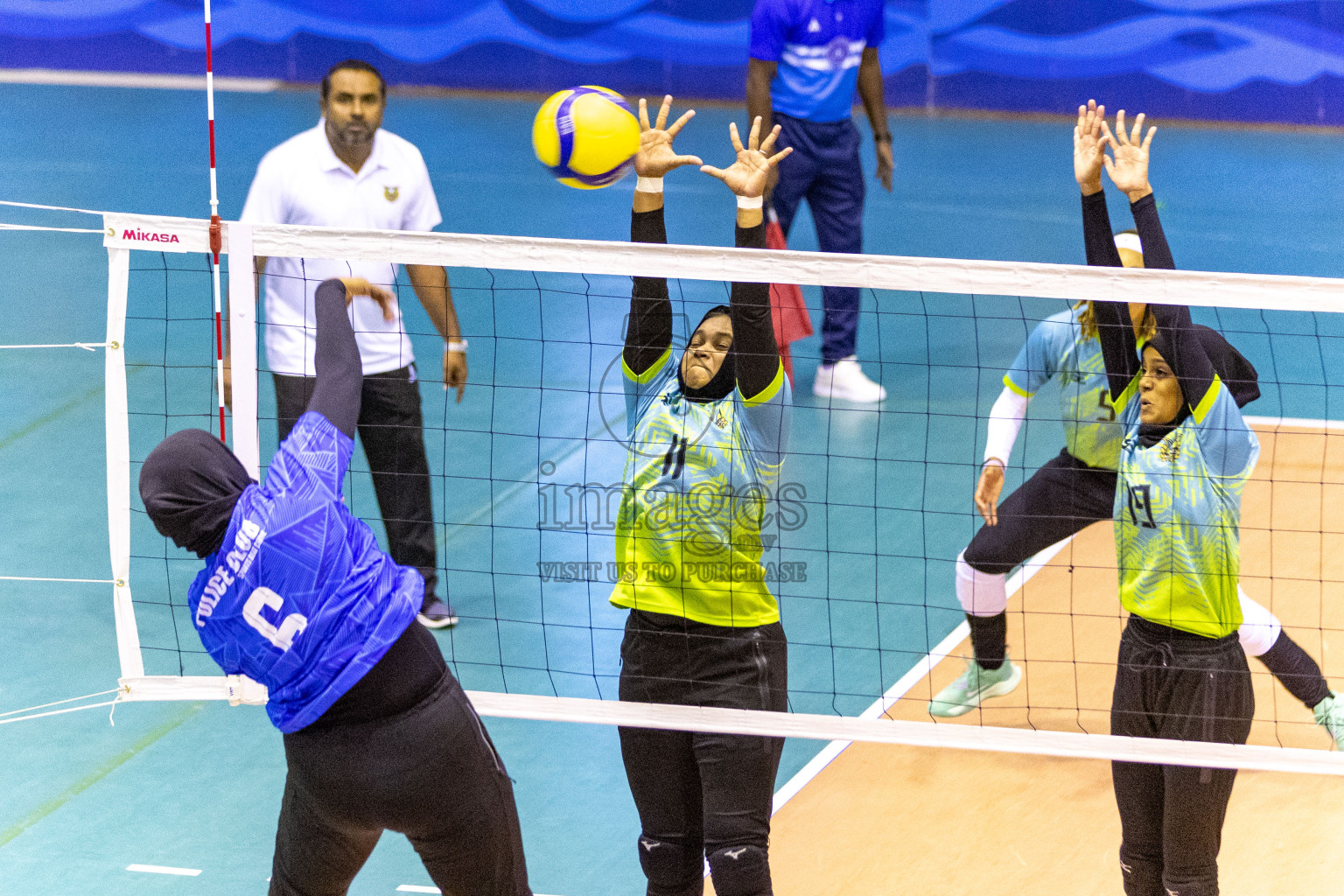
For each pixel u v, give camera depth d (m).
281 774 12.02
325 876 8.16
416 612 7.73
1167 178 34.03
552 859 10.80
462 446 18.73
